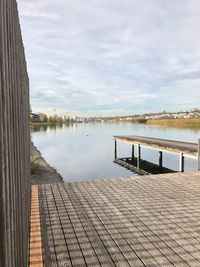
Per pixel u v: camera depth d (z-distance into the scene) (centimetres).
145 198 515
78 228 375
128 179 685
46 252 308
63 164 1578
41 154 2038
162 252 306
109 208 459
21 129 244
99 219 409
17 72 202
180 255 300
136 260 289
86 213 436
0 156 97
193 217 413
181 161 970
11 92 148
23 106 297
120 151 2230
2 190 98
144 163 1539
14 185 153
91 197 525
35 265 280
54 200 507
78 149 2397
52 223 393
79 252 308
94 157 1869
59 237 346
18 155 193
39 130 6606
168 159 1731
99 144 2862
